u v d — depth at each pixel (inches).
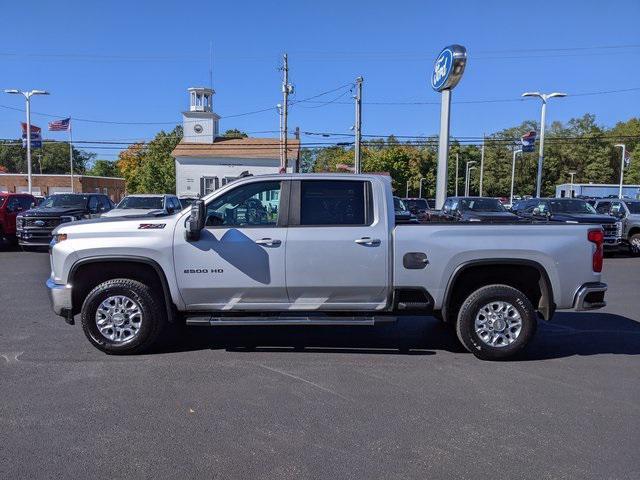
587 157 3590.1
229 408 182.7
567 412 182.4
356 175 238.1
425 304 237.0
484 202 782.5
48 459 147.5
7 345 255.1
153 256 231.8
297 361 234.7
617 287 449.7
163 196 770.8
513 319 237.0
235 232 232.2
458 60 627.8
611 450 155.3
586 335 285.7
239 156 2064.5
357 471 142.3
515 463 147.3
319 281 232.2
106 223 236.5
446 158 671.1
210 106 2188.7
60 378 210.4
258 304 236.2
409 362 235.5
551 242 235.0
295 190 236.4
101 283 239.8
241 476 139.4
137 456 149.4
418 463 146.9
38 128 1520.7
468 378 215.5
